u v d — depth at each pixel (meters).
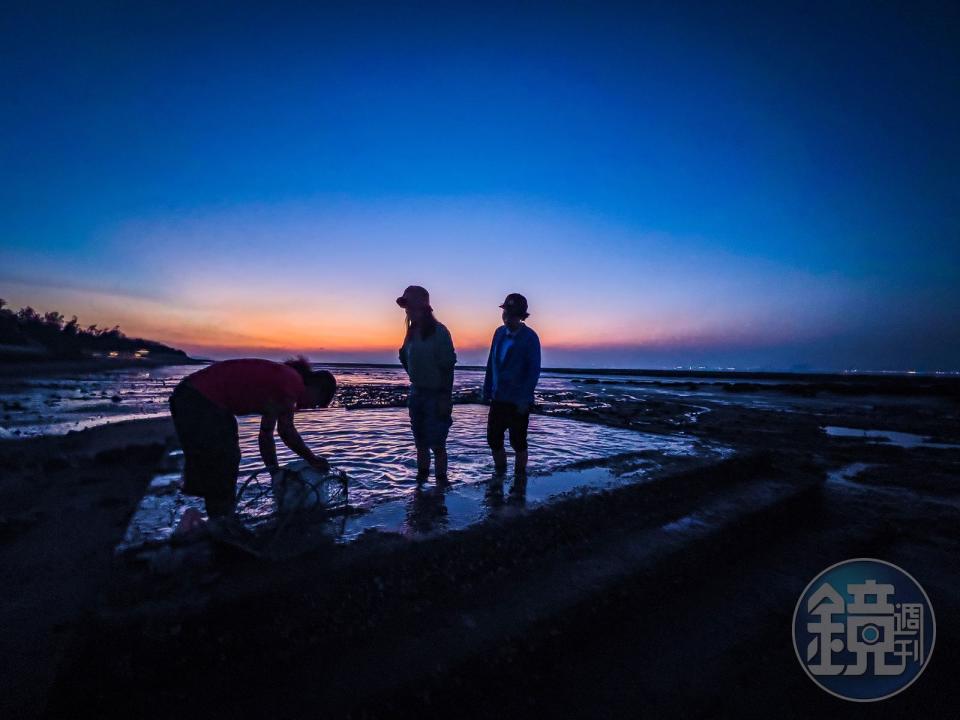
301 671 2.16
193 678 2.05
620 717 2.18
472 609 2.61
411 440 6.70
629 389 34.16
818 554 3.92
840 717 2.21
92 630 1.96
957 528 4.64
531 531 3.23
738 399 24.17
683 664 2.54
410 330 4.29
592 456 5.51
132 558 2.48
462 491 3.79
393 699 2.04
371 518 3.13
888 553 4.07
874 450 8.80
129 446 6.45
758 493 4.60
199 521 2.86
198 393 2.75
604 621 2.80
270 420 3.62
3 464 5.87
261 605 2.24
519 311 4.38
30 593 2.86
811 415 15.46
